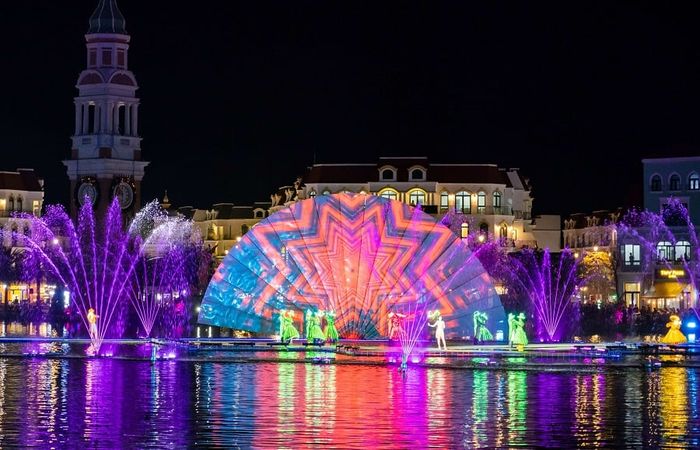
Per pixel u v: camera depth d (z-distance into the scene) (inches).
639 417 2203.5
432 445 1915.6
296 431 2028.8
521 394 2522.1
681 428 2084.2
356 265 4409.5
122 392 2532.0
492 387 2650.1
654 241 7332.7
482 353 3486.7
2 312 6190.9
